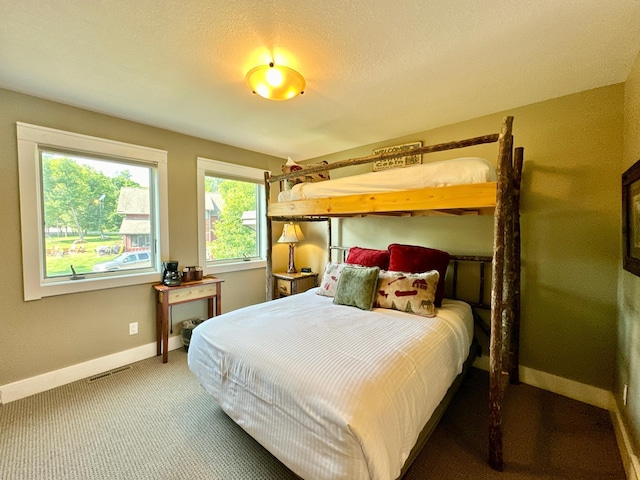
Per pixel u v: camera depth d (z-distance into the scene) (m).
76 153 2.34
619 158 1.95
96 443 1.63
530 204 2.29
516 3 1.24
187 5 1.24
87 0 1.21
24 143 2.07
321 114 2.47
